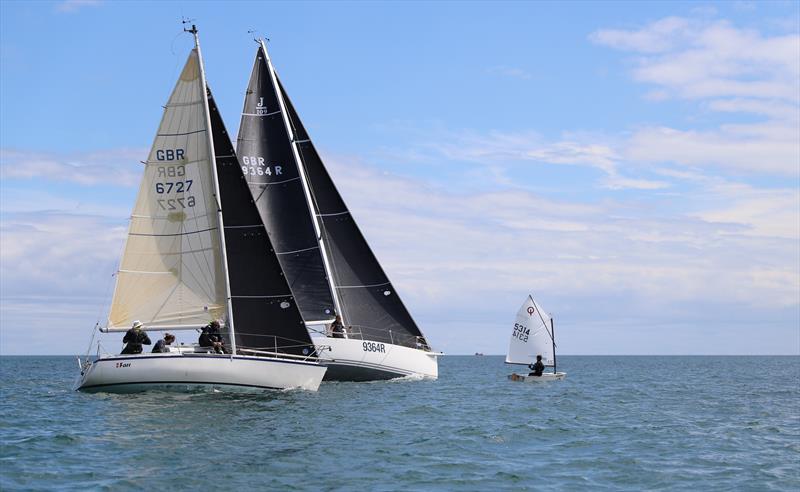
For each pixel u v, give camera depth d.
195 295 33.41
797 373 89.94
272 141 42.28
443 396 38.06
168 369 30.92
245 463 19.83
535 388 48.66
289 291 34.06
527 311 56.06
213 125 34.31
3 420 26.45
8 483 17.44
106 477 18.11
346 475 18.92
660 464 21.36
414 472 19.48
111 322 32.81
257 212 34.19
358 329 43.62
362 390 38.28
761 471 20.62
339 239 43.88
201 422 25.52
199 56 33.50
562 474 19.80
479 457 21.72
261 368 31.97
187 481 17.91
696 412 35.12
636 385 56.78
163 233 33.31
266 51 42.59
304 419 27.03
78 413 27.16
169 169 33.44
